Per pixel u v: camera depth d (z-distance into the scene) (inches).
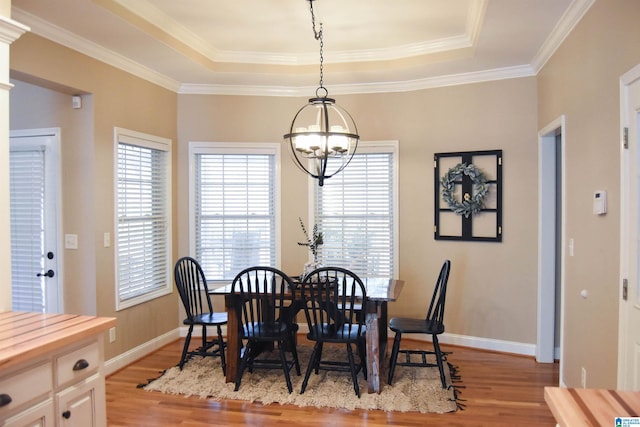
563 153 124.7
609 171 92.7
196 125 189.2
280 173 192.5
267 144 191.8
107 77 147.8
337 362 139.6
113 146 150.5
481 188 167.2
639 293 79.4
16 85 147.7
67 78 131.9
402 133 182.7
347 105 188.5
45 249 146.6
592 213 103.0
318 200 192.9
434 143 177.5
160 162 180.7
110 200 149.5
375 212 187.6
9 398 61.8
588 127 105.5
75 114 143.1
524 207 162.6
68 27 126.8
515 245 164.2
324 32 149.9
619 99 87.5
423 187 179.8
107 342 147.3
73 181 143.5
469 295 172.6
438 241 177.6
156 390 133.5
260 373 144.7
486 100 167.9
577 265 113.9
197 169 191.0
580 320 111.8
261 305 136.8
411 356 162.7
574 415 46.7
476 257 170.9
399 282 153.3
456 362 156.6
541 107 153.6
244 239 193.6
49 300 146.3
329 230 192.1
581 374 110.9
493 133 166.9
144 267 168.4
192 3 128.6
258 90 190.5
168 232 182.2
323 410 120.5
